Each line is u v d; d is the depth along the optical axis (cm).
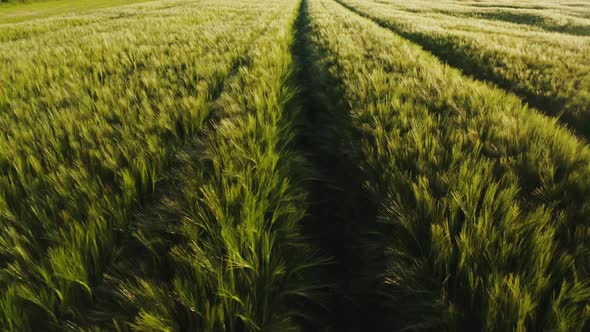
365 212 228
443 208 164
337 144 307
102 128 263
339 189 267
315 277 181
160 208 178
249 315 127
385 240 179
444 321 123
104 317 126
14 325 125
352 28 977
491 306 117
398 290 153
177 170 216
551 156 217
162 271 148
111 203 180
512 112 297
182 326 125
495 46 677
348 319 172
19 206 186
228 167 205
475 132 245
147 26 1083
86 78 423
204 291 128
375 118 279
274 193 203
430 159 213
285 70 520
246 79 394
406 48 623
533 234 145
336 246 221
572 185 185
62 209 179
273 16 1587
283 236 176
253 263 145
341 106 354
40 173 211
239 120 268
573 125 351
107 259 156
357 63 488
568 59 567
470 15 2186
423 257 145
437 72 422
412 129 254
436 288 140
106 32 972
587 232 146
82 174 201
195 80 429
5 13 2748
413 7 2591
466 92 341
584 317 112
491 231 150
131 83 389
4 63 548
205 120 318
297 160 263
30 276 142
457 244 144
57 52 633
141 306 124
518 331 109
